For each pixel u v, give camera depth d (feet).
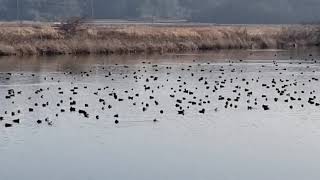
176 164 96.53
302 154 102.17
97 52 315.58
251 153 102.68
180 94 162.50
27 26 350.43
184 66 241.14
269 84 184.85
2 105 143.33
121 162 97.35
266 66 243.19
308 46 395.14
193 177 90.48
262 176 91.15
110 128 119.34
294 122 126.11
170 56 300.20
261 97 158.30
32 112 135.33
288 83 187.52
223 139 111.45
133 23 500.33
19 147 105.70
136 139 110.93
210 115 132.46
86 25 372.38
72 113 133.90
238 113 135.23
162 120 126.82
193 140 110.52
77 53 310.04
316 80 195.72
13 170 93.61
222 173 92.43
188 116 131.23
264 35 393.70
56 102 147.64
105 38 333.62
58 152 102.73
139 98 154.92
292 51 345.72
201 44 359.25
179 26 426.10
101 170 93.50
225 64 251.80
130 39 339.36
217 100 152.46
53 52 302.25
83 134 114.62
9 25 366.22
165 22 569.23
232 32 385.09
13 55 289.12
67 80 191.52
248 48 371.56
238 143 108.78
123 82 187.21
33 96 156.76
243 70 226.79
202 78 195.72
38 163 96.99
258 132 116.98
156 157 100.07
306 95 162.50
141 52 326.44
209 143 108.58
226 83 187.01
